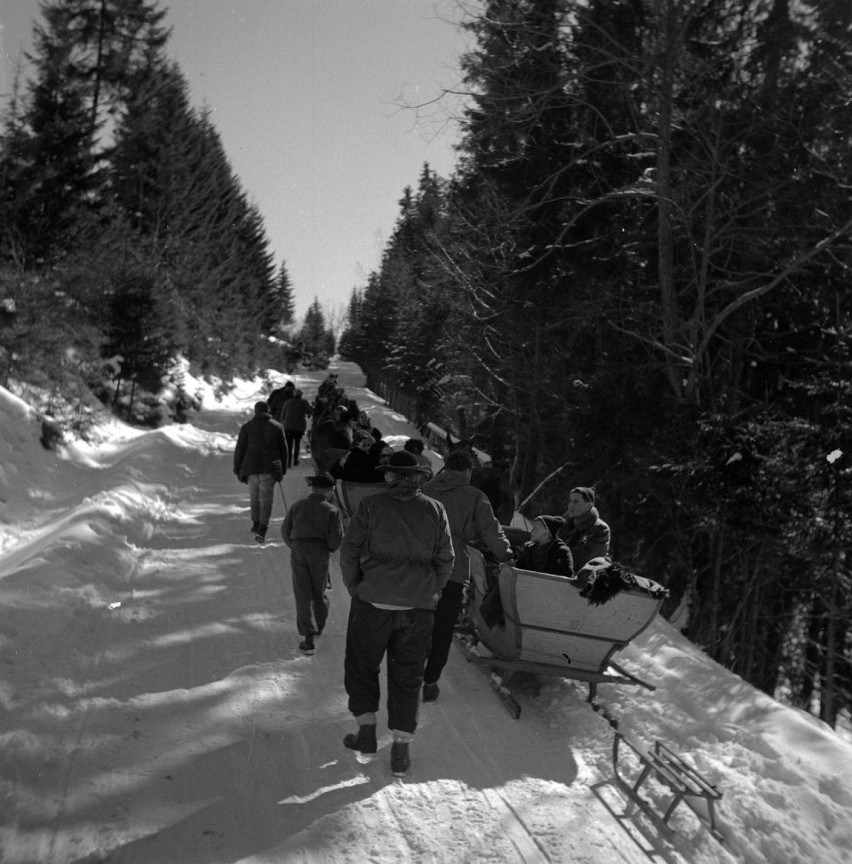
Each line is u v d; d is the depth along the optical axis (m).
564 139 14.59
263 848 3.68
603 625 5.55
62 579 6.95
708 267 14.22
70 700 4.93
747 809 4.28
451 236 19.97
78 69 30.91
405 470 4.63
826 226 12.48
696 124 13.32
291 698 5.41
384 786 4.34
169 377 24.17
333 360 114.94
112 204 28.03
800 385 12.11
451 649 6.80
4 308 14.66
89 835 3.63
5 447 11.44
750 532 11.15
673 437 12.52
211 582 8.05
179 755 4.47
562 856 3.81
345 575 4.63
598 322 15.22
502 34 13.50
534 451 18.45
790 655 13.91
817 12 12.33
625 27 13.60
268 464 9.95
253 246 68.81
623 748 5.02
